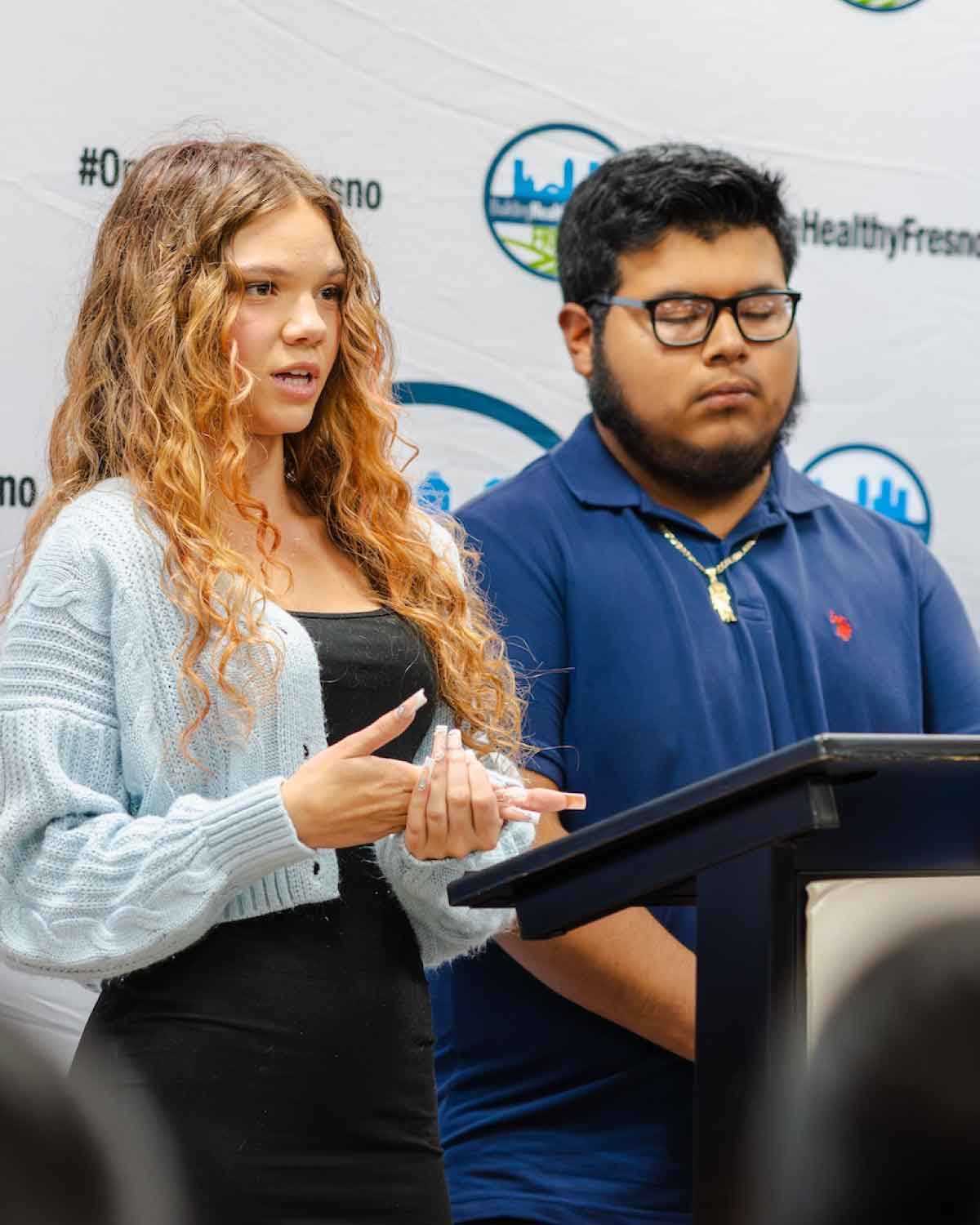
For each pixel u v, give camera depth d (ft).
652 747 11.77
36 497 12.71
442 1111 11.89
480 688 9.54
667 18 14.33
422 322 13.80
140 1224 2.44
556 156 14.10
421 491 13.28
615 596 12.02
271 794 7.86
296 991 8.25
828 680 12.36
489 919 9.14
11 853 8.26
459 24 13.76
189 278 8.87
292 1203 8.03
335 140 13.46
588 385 13.00
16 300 12.64
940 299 15.11
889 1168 2.74
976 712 12.96
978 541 15.16
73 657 8.37
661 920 11.62
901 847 5.55
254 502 8.77
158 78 12.92
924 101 15.02
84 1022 12.50
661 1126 11.31
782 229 12.64
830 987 5.15
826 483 14.87
